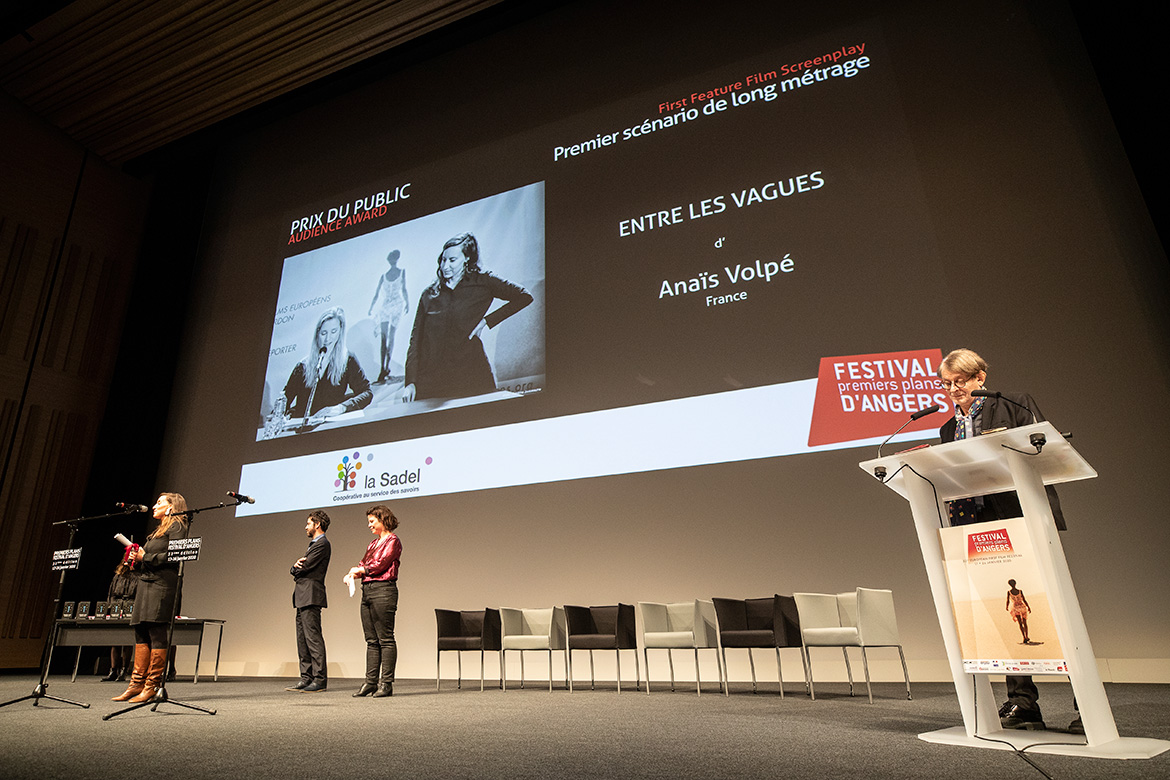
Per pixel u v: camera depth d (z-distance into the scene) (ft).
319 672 15.24
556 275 21.08
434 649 19.38
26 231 27.40
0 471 25.30
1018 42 17.72
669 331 19.04
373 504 21.35
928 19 18.86
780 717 9.61
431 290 22.93
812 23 20.27
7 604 24.68
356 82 27.76
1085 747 6.19
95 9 24.35
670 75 21.76
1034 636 6.59
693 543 17.16
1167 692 11.53
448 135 24.97
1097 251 15.57
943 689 13.21
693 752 6.88
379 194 25.54
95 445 28.07
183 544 10.95
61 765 6.37
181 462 25.81
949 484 7.76
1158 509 13.76
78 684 17.51
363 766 6.28
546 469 19.34
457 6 24.26
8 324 26.40
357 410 22.71
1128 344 14.80
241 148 30.42
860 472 16.05
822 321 17.46
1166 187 14.79
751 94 20.33
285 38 25.20
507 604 18.75
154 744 7.58
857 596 12.11
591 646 15.16
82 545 26.03
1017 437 6.57
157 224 30.76
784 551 16.26
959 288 16.46
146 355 28.02
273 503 23.06
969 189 17.07
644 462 18.26
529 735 8.13
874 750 6.77
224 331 26.99
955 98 17.93
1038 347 15.47
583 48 23.54
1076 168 16.28
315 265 25.84
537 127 23.34
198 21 24.67
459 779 5.71
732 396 17.83
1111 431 14.48
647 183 20.83
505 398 20.49
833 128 18.95
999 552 6.89
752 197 19.29
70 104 27.86
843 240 17.87
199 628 18.45
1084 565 14.06
